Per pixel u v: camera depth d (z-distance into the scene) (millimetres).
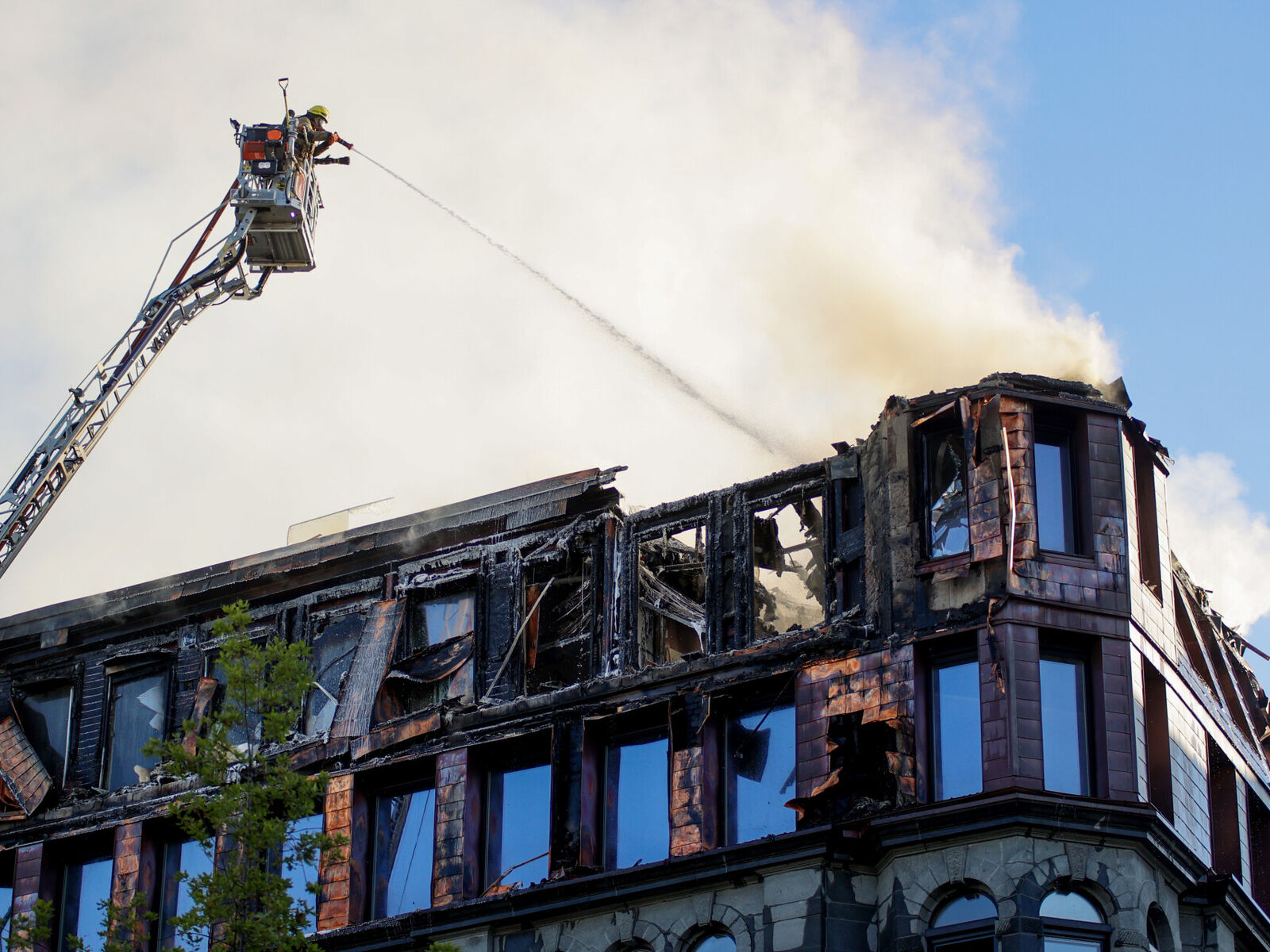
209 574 47406
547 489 44188
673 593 43500
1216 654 44406
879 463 40750
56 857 46406
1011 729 37094
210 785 38062
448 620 44344
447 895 41094
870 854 37375
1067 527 39375
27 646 48969
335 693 44719
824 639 39594
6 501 50938
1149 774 38688
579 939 39406
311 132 52031
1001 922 35562
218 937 42938
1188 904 38344
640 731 41469
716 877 38250
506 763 42375
